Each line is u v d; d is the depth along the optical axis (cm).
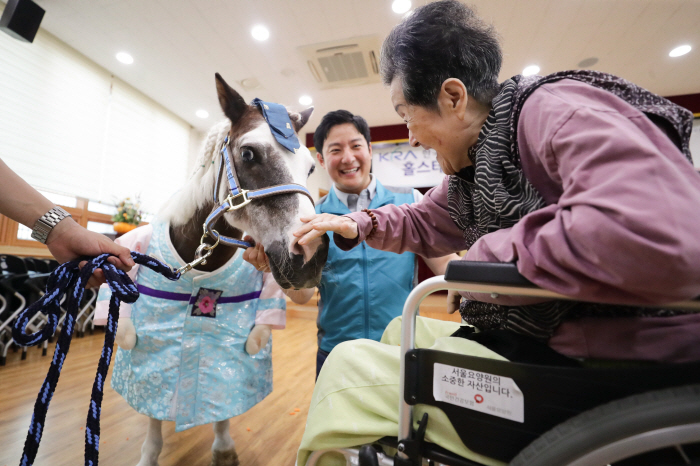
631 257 29
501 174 50
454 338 50
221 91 86
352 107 436
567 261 33
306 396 165
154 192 428
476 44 53
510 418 39
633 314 43
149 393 82
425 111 56
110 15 293
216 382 85
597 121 36
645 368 35
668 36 306
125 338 84
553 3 273
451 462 42
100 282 64
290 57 339
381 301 109
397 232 78
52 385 45
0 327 215
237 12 286
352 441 48
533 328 48
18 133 298
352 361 53
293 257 69
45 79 315
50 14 292
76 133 341
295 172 79
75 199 349
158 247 90
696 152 387
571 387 37
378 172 489
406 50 53
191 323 86
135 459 112
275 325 96
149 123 422
